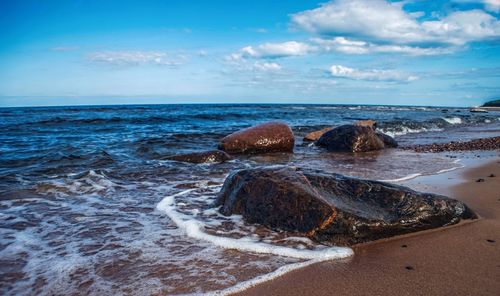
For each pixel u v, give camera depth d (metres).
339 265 4.00
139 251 4.42
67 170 9.60
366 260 4.13
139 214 5.96
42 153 11.76
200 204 6.44
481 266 3.95
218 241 4.66
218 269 3.91
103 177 8.77
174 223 5.47
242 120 29.30
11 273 3.85
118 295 3.40
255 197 5.46
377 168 10.21
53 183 8.00
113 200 6.84
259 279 3.68
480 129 27.56
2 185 7.83
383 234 4.73
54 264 4.05
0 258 4.21
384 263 4.05
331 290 3.46
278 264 4.03
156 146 14.00
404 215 4.91
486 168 9.89
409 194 5.22
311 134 17.64
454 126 30.84
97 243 4.69
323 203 4.82
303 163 11.34
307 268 3.93
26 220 5.62
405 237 4.80
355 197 5.22
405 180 8.31
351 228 4.62
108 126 22.42
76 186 7.88
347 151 14.37
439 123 29.53
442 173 9.25
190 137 16.77
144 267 3.98
